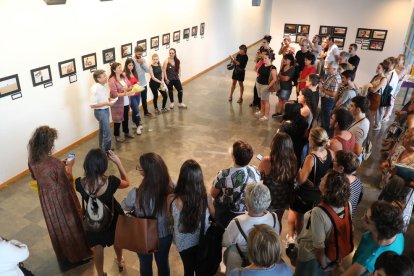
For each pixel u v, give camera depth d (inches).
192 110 279.1
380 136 233.3
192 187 83.7
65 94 200.5
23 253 79.8
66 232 113.9
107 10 219.5
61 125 202.4
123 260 121.6
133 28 248.5
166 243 95.1
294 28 355.3
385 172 163.9
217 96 315.6
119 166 106.0
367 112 137.2
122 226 90.4
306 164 107.4
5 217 146.8
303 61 281.9
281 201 109.7
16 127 173.9
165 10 284.8
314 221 80.6
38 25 174.6
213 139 226.8
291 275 65.0
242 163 97.2
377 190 170.9
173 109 280.2
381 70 219.1
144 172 87.5
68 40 194.9
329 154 109.7
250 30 533.3
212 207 91.2
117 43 235.0
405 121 166.7
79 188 95.7
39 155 103.0
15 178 177.0
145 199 87.8
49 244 132.0
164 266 100.0
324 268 83.2
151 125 247.1
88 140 222.8
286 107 136.0
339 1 330.0
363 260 72.9
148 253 91.9
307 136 135.5
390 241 71.2
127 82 216.4
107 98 193.9
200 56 374.0
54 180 106.0
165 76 265.9
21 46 168.1
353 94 197.9
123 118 217.8
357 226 144.1
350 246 82.4
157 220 90.6
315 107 164.4
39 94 183.5
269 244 62.1
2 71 161.5
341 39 343.3
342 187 78.3
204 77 375.6
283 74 251.3
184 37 328.2
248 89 337.1
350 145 121.8
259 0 478.0
